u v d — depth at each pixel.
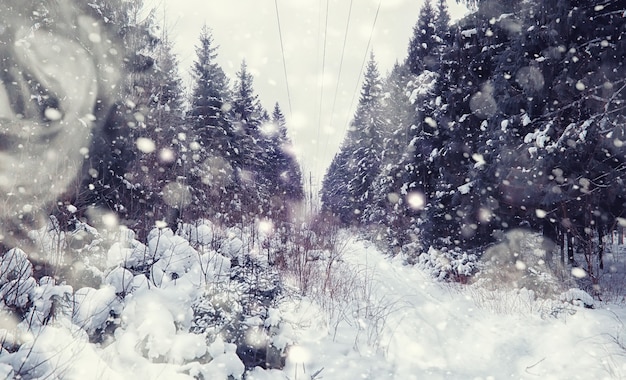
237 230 9.96
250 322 4.31
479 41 11.23
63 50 8.53
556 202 8.68
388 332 5.92
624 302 7.54
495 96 9.72
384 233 20.67
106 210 8.38
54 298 3.78
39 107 7.95
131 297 4.10
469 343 5.59
